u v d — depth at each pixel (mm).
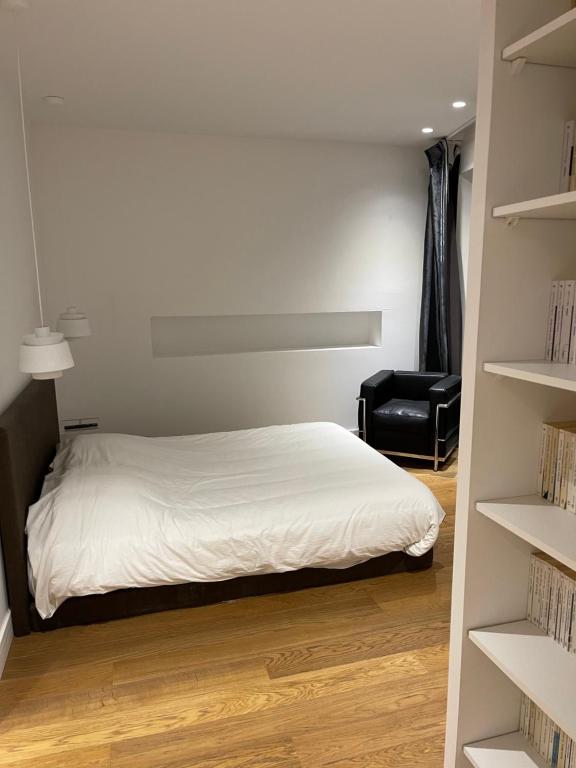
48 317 4207
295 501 2684
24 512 2402
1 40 2547
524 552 1496
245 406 4762
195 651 2293
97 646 2320
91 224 4195
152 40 2582
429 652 2285
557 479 1387
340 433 3809
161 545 2393
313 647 2316
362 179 4742
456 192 4668
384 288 4969
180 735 1872
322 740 1849
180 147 4289
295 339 5035
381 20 2402
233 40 2592
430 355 5035
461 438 1448
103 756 1791
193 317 4742
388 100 3520
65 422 4340
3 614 2279
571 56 1228
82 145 4090
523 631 1475
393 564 2838
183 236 4398
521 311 1365
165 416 4570
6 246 2777
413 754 1793
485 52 1266
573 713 1165
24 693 2061
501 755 1512
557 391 1430
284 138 4477
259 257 4602
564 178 1317
